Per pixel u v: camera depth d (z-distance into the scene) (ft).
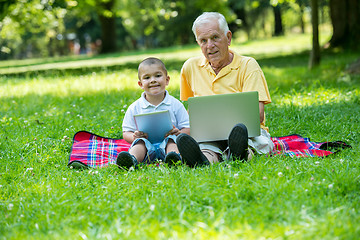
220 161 13.97
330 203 9.99
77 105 26.48
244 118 13.53
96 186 12.34
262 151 14.16
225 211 9.98
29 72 58.08
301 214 9.39
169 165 13.61
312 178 11.34
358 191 10.73
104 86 35.06
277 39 116.16
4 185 13.16
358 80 30.96
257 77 14.33
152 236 8.78
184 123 15.20
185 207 10.02
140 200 10.87
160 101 15.26
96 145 16.93
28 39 191.52
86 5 77.77
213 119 13.53
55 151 16.55
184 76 15.55
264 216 9.50
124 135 15.26
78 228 9.70
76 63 81.51
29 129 19.83
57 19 90.79
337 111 21.17
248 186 10.98
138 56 87.56
